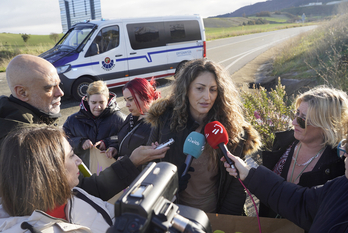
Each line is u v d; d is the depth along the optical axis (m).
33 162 1.00
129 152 2.26
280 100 3.67
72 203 1.19
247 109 3.63
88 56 7.14
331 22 11.70
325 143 1.49
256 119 3.56
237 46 21.14
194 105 1.55
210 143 1.40
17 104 1.76
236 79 9.14
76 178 1.22
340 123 1.44
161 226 0.78
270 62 12.12
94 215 1.24
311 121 1.47
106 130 2.86
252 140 1.69
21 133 1.06
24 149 1.01
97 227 1.22
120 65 7.69
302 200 1.23
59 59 6.94
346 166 1.04
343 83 5.41
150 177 0.92
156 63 8.41
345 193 1.03
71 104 7.07
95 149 2.29
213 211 1.71
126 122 2.53
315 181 1.49
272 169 1.84
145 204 0.78
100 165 2.27
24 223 0.95
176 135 1.62
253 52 16.55
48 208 1.04
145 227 0.76
